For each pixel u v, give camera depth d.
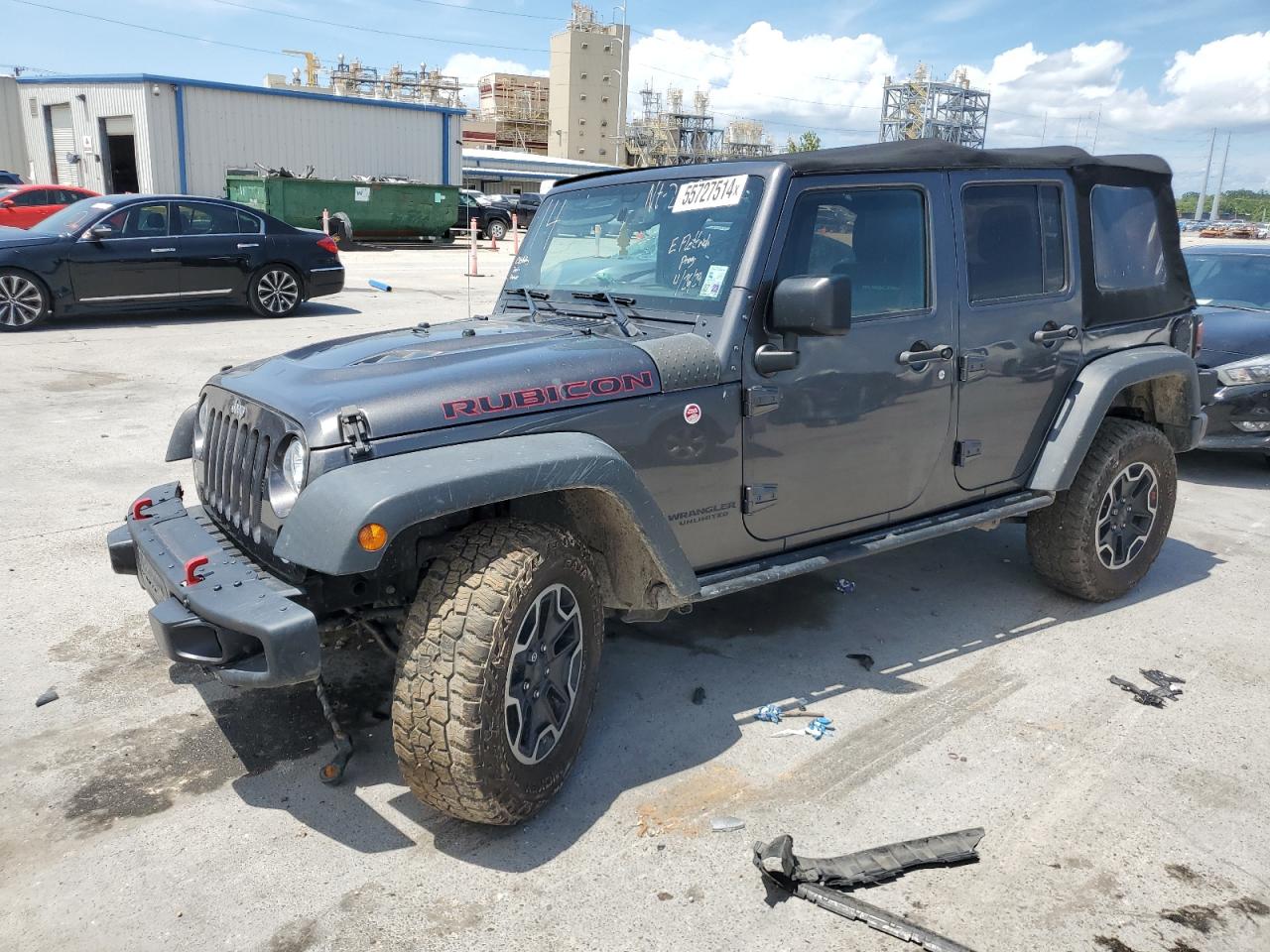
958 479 4.10
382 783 3.16
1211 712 3.69
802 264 3.41
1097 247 4.49
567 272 3.92
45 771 3.19
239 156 29.70
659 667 4.02
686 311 3.40
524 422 2.88
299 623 2.49
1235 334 7.12
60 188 19.89
